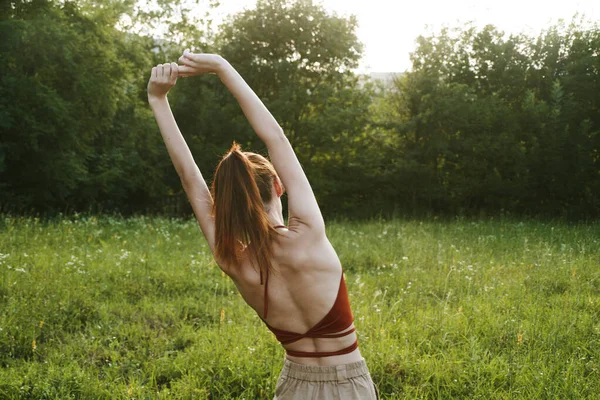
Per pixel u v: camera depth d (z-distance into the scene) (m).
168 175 19.17
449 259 8.27
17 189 15.88
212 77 18.97
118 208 18.75
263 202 1.92
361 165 18.78
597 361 4.17
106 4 17.69
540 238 9.92
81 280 6.48
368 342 4.56
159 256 8.23
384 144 19.41
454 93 17.81
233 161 1.87
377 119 19.66
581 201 16.64
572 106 16.86
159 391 3.87
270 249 1.84
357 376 1.86
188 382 3.88
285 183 1.86
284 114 18.38
